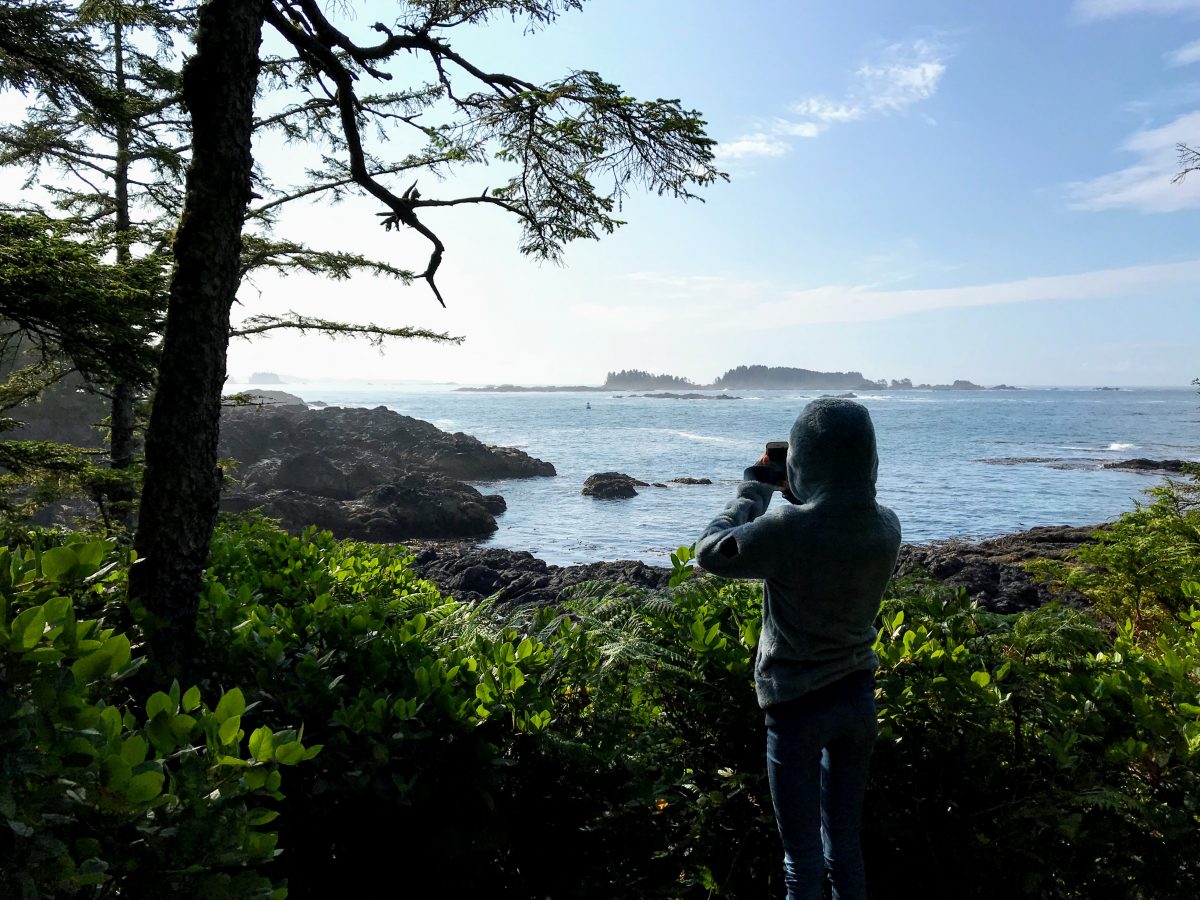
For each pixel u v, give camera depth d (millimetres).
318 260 9008
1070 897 2973
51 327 5875
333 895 2854
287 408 61062
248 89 3539
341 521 32375
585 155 5000
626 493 43250
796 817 2674
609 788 3152
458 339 9523
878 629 3756
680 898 3098
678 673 3311
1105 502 39875
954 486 46219
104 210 10328
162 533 3287
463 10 5004
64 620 1926
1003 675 3316
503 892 3070
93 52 6578
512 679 3158
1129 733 3148
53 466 7055
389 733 2867
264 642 3234
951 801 3166
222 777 1951
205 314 3426
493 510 38000
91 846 1583
